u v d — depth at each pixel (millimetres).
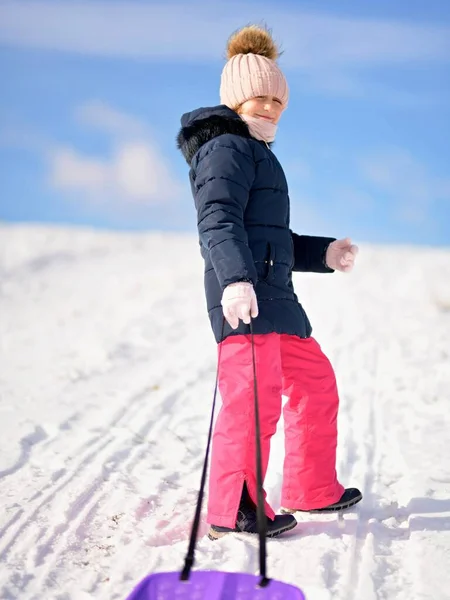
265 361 2715
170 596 1937
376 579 2441
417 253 16562
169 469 3689
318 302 10391
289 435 3025
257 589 1928
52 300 10250
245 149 2748
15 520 2939
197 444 4156
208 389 5527
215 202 2650
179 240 18422
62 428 4391
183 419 4676
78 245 16438
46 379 5742
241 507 2750
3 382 5625
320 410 2965
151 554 2635
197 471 3688
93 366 6223
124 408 4895
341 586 2379
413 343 7246
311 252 3178
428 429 4367
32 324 8391
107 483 3424
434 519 2945
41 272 12922
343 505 3039
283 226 2869
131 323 8430
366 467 3697
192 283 11891
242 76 2926
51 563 2547
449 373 5824
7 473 3561
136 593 1864
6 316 8938
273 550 2645
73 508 3088
